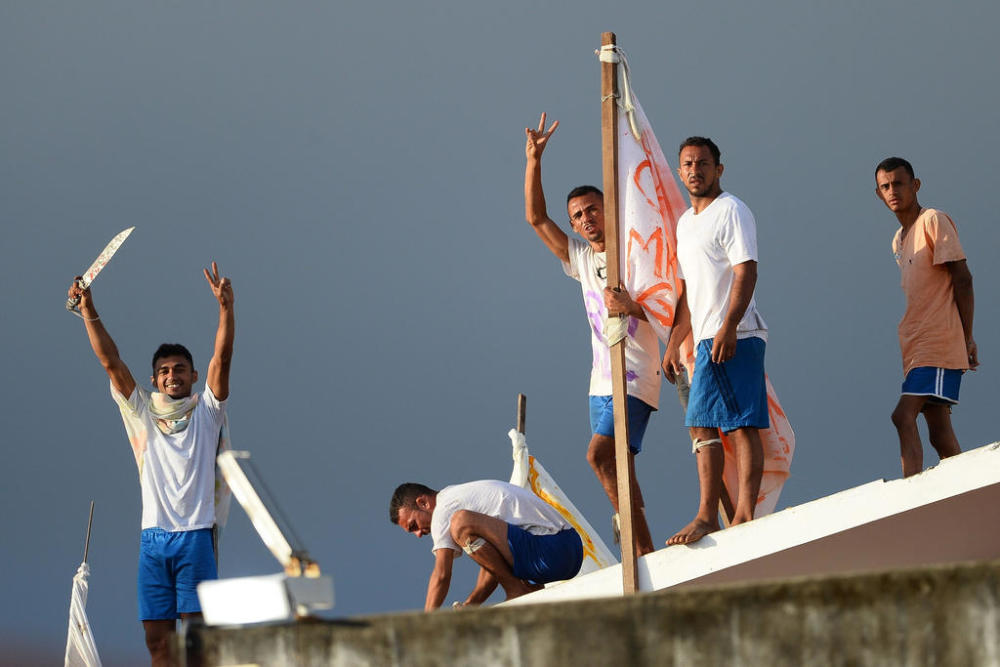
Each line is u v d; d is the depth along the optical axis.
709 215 26.36
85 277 30.17
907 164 28.84
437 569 29.16
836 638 13.63
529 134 30.67
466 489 29.47
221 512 30.41
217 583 14.92
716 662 13.90
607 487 29.25
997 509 24.66
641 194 28.22
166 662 29.47
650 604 14.17
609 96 27.73
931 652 13.38
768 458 28.50
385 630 14.92
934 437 28.77
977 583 13.35
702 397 26.08
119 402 30.34
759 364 26.12
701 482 26.14
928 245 28.06
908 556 26.17
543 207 30.64
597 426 29.36
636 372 29.00
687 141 26.77
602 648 14.22
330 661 15.05
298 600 14.77
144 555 29.77
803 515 24.92
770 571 25.95
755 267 25.89
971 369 28.75
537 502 29.42
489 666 14.53
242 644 15.40
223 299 30.09
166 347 30.80
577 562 29.02
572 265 30.38
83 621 34.75
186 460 29.88
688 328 28.19
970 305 27.84
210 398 30.42
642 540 28.75
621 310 26.62
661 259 28.14
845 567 26.14
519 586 28.78
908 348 28.27
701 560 25.42
